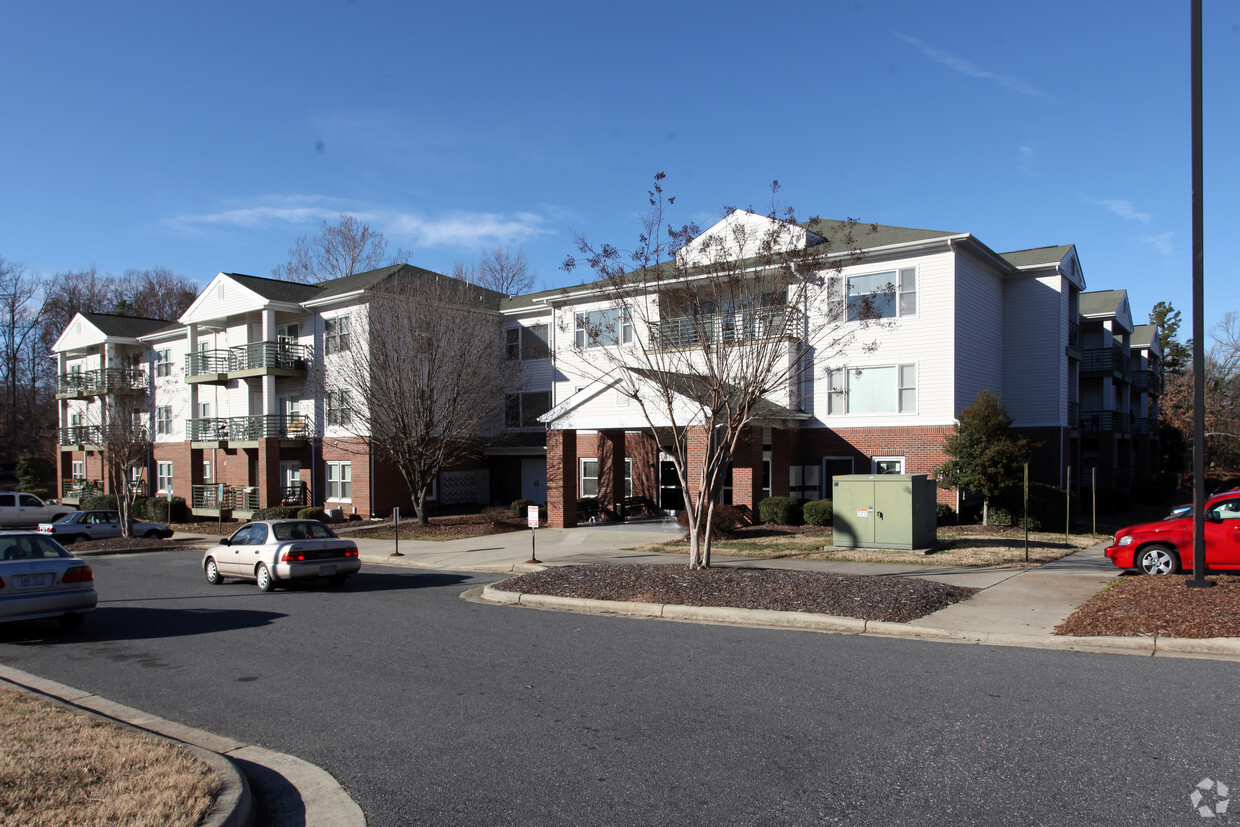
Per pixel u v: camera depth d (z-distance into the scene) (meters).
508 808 5.02
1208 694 7.09
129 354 45.47
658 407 22.05
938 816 4.74
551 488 25.78
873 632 10.30
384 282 29.36
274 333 34.00
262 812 5.11
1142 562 13.37
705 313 15.34
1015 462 21.83
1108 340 36.75
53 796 4.90
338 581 16.39
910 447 24.27
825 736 6.20
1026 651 9.02
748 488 23.59
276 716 7.13
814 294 18.06
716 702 7.17
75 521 29.48
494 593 13.69
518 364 31.36
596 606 12.38
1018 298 28.25
